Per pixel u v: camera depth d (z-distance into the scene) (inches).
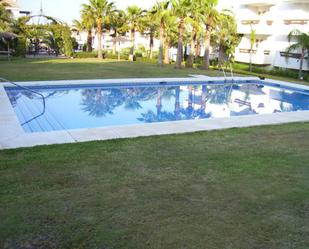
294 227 178.7
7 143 305.0
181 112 620.1
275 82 939.3
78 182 225.6
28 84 696.4
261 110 658.2
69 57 1630.2
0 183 219.3
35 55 1665.8
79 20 1969.7
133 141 321.1
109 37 1985.7
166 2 1217.4
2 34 1229.1
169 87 850.1
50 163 257.0
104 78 828.0
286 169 261.4
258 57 1365.7
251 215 189.8
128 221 179.2
